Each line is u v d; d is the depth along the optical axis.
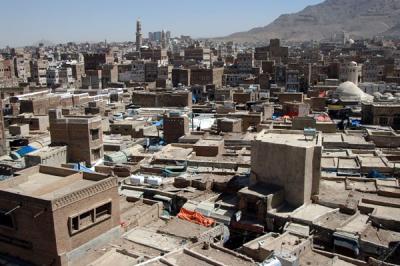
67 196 27.47
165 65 159.62
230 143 58.62
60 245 27.20
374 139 56.72
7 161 52.53
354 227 34.09
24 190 30.55
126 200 40.31
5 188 30.98
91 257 28.75
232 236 37.25
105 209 30.73
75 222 28.22
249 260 26.98
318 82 128.50
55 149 51.09
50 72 159.62
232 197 42.31
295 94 93.31
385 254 31.03
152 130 70.44
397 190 40.12
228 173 46.84
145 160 52.47
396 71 142.12
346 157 49.34
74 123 51.94
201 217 36.75
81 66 170.88
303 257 29.30
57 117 52.75
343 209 37.16
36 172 34.34
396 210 36.47
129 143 61.19
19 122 71.19
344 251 32.44
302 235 31.55
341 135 58.62
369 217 35.12
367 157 49.62
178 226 34.66
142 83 139.88
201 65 178.38
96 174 32.34
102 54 193.88
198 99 114.19
